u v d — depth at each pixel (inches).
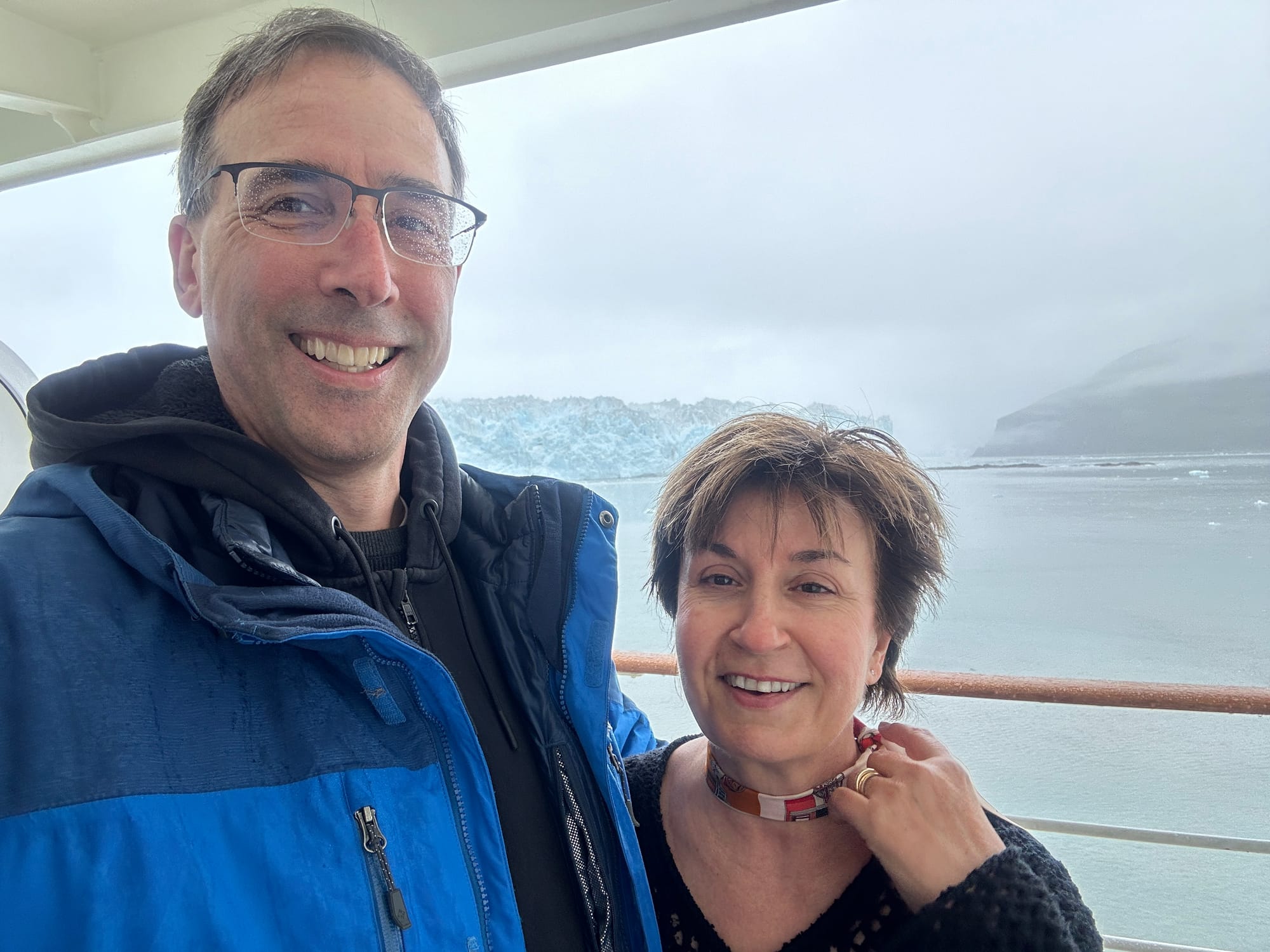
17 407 99.6
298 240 33.7
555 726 37.9
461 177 41.7
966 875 30.6
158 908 22.3
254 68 35.3
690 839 39.1
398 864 27.5
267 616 27.6
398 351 36.8
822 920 34.9
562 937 33.8
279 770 26.7
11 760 22.1
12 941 20.6
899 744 38.7
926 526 38.2
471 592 40.2
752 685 35.5
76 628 25.1
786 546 35.3
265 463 32.6
